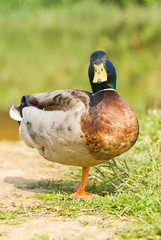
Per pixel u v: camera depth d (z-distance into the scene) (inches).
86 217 238.5
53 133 260.5
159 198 254.2
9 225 226.5
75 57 1258.0
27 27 2249.0
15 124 593.3
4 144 484.1
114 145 254.1
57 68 1083.9
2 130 558.9
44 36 1817.2
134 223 225.8
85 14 2593.5
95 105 255.6
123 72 1036.5
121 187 291.9
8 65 1136.8
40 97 281.3
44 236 200.2
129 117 256.5
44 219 236.7
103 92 265.6
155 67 1085.8
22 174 348.5
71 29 2096.5
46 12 2642.7
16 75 998.4
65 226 223.3
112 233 212.5
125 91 808.3
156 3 2751.0
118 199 257.9
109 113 252.2
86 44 1524.4
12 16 2610.7
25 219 237.1
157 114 443.2
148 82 910.4
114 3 2785.4
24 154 431.2
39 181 329.1
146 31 1878.7
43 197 284.7
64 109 260.4
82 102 258.7
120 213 239.1
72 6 2716.5
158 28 2007.9
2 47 1489.9
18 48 1464.1
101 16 2603.3
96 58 272.5
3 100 743.7
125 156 354.6
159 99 721.0
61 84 904.3
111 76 276.1
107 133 249.9
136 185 279.7
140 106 626.5
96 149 254.1
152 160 318.7
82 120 251.3
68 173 356.5
